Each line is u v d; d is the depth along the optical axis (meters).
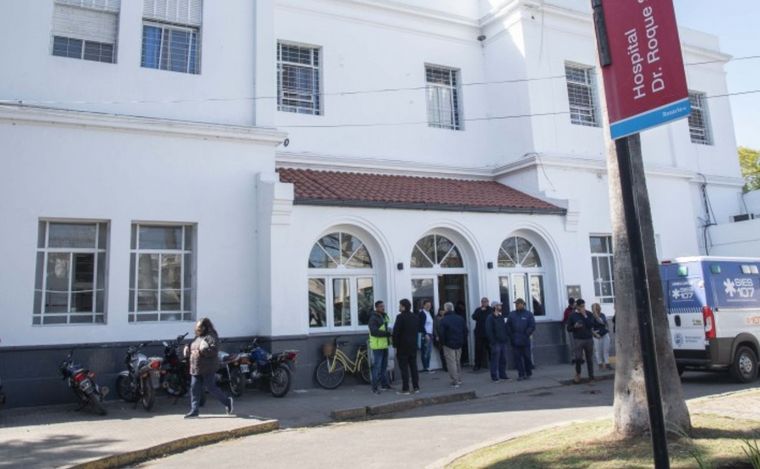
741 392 10.45
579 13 19.91
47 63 12.57
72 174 12.42
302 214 13.96
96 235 12.80
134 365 11.74
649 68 4.62
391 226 15.13
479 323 15.69
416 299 15.88
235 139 14.05
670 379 7.24
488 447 7.55
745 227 20.94
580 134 19.53
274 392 12.52
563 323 17.12
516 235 17.45
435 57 19.61
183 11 14.23
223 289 13.52
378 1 18.64
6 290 11.66
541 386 13.42
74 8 13.20
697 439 6.88
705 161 22.75
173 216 13.26
